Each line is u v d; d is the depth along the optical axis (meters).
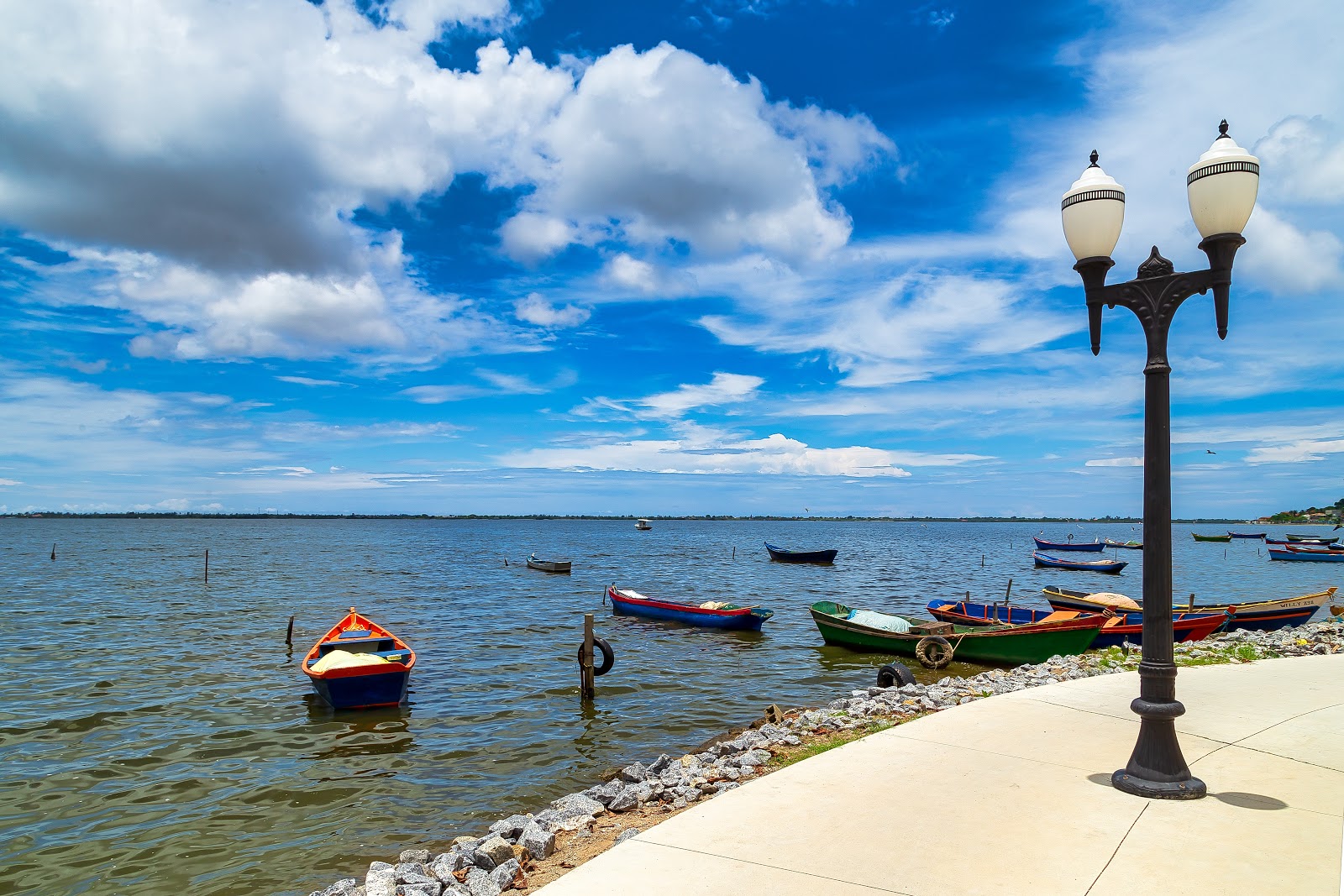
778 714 11.95
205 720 15.01
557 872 6.25
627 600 30.52
